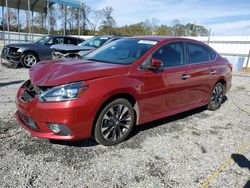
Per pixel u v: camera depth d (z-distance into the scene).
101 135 3.57
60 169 3.05
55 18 38.72
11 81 7.68
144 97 3.95
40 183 2.77
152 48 4.23
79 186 2.77
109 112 3.61
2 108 4.97
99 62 4.10
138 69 3.89
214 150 3.83
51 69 3.68
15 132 3.94
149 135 4.20
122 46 4.59
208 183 2.98
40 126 3.31
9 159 3.19
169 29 37.94
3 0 23.14
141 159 3.41
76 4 22.62
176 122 4.90
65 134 3.30
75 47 11.30
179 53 4.68
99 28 45.47
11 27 32.88
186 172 3.18
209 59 5.45
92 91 3.32
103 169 3.11
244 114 5.77
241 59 15.74
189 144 3.97
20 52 10.48
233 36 18.19
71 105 3.18
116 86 3.52
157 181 2.96
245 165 3.44
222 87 5.90
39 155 3.33
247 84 10.10
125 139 3.95
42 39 13.08
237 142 4.17
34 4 24.39
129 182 2.90
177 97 4.58
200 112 5.67
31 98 3.39
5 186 2.68
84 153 3.46
